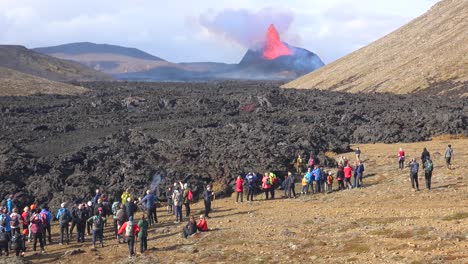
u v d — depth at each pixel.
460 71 151.62
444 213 31.31
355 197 40.62
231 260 25.94
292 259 24.88
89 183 48.59
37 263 29.92
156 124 92.69
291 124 91.69
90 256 30.36
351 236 27.66
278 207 40.72
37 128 86.50
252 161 53.75
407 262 21.73
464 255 21.64
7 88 152.00
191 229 32.53
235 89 181.88
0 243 30.67
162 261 27.38
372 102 120.31
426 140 77.50
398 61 187.38
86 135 80.25
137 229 29.47
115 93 157.12
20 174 50.78
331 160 58.75
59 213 34.62
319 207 38.69
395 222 30.11
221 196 48.25
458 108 96.50
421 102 110.69
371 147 71.31
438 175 45.16
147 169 51.12
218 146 61.69
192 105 123.56
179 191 38.22
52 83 176.75
